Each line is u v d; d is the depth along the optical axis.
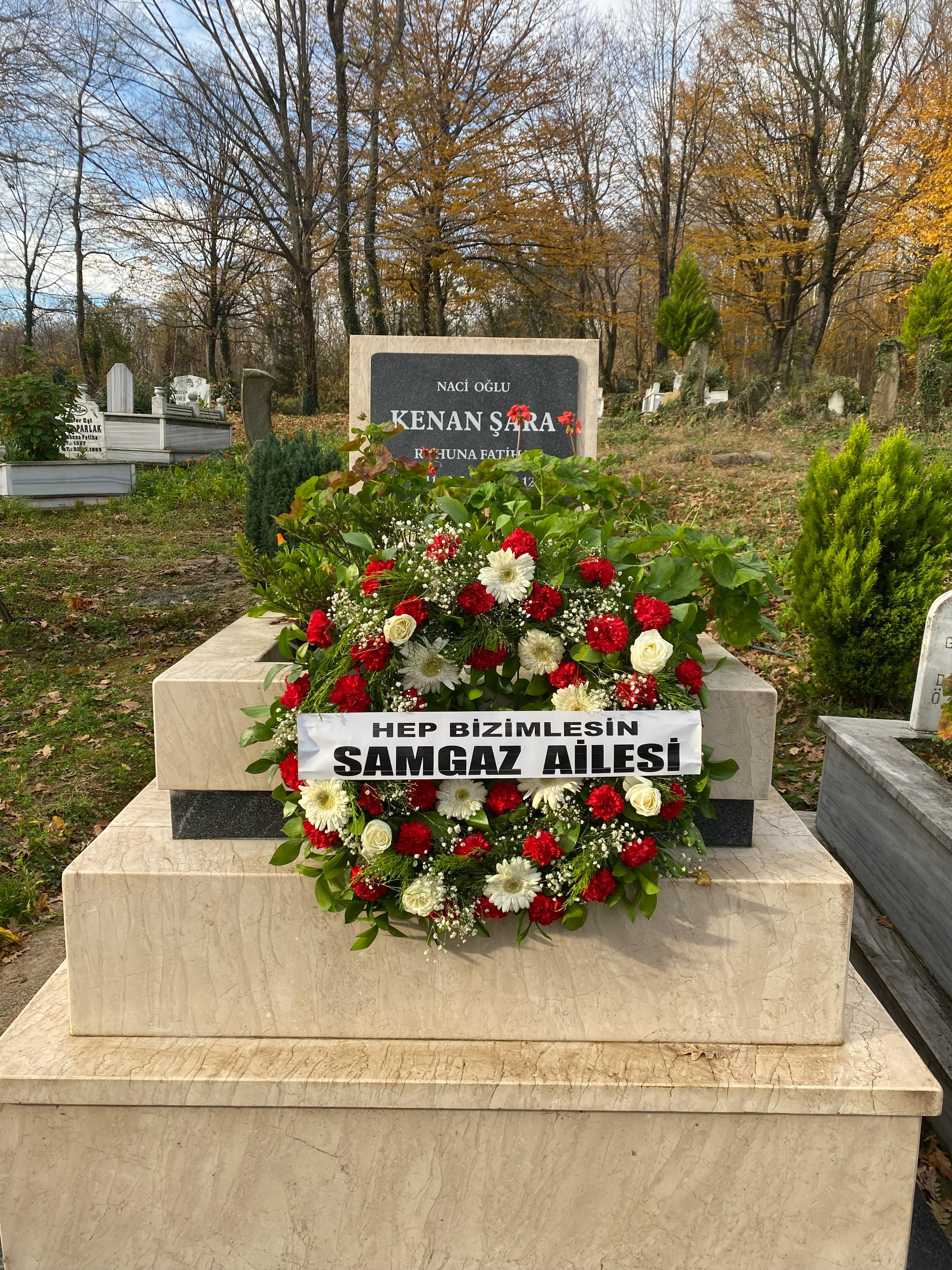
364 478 2.60
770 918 1.87
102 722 5.08
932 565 4.96
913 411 15.59
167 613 7.14
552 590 1.78
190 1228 1.87
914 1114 1.78
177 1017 1.91
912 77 24.39
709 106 28.14
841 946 1.87
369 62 22.00
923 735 3.73
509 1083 1.77
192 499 12.66
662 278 30.77
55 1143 1.82
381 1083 1.77
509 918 1.86
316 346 33.88
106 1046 1.88
